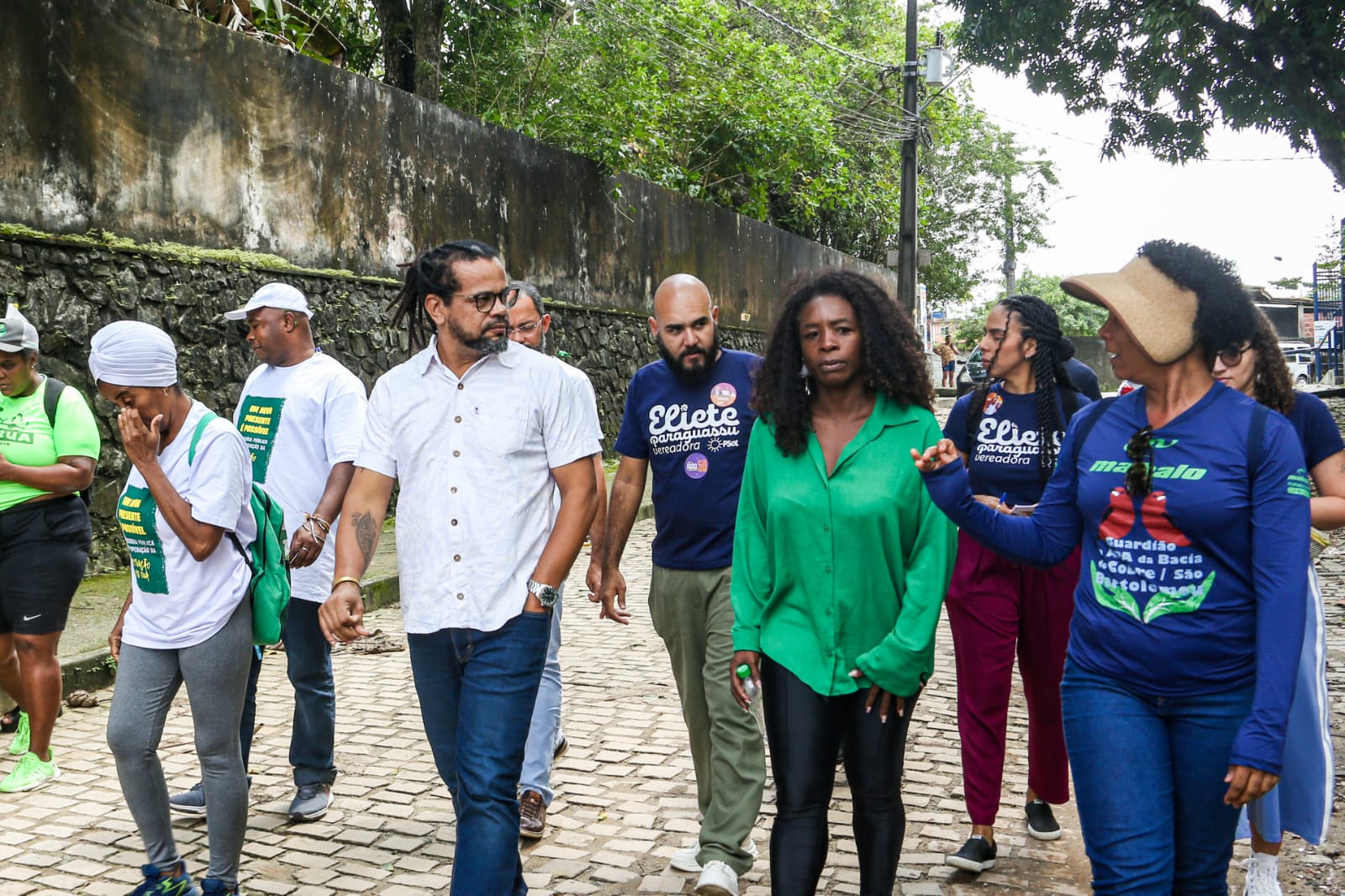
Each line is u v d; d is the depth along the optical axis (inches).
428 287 125.5
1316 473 131.2
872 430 120.0
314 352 185.3
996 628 153.6
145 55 344.2
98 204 331.6
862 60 920.3
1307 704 131.3
